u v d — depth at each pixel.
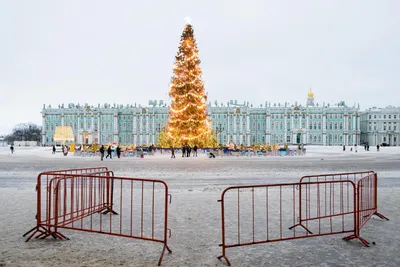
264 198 12.49
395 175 20.92
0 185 16.42
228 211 10.29
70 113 121.38
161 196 12.82
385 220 9.48
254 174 20.97
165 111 120.88
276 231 8.22
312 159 37.75
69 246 7.11
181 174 20.89
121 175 20.19
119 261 6.24
